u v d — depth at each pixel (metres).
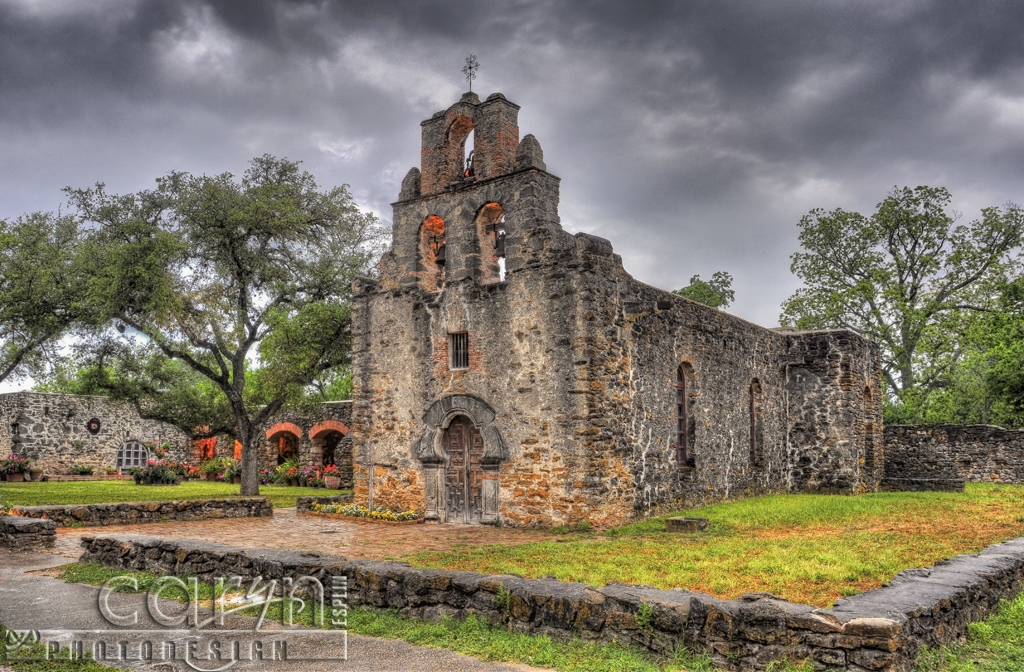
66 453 33.84
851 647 5.01
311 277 24.11
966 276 34.69
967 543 10.91
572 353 13.73
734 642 5.39
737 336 19.94
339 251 24.81
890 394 35.69
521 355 14.40
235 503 16.73
